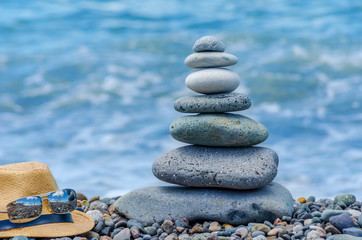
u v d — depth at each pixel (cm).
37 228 541
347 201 719
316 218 600
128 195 657
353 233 531
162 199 631
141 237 575
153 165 647
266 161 620
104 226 600
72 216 603
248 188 605
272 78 2091
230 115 639
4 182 554
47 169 573
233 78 632
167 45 2500
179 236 563
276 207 608
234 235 553
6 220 542
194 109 632
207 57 628
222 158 623
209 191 625
